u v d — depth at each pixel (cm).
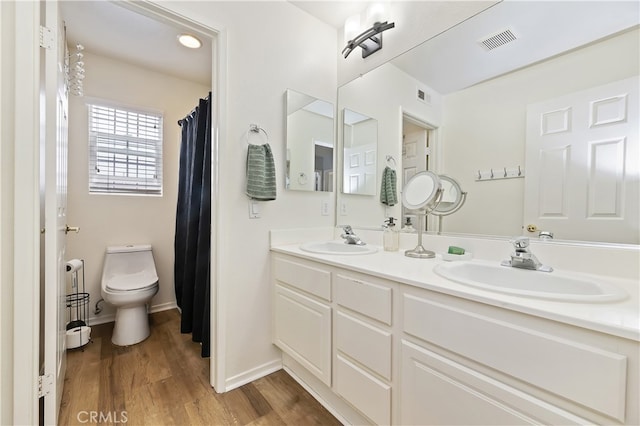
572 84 106
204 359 185
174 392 152
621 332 57
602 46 100
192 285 218
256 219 168
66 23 191
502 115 125
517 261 107
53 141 111
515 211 121
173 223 279
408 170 163
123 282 217
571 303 71
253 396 150
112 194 246
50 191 110
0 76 92
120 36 208
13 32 96
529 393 70
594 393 60
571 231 105
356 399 118
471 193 135
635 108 92
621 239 95
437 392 88
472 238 133
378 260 131
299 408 141
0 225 93
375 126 183
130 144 256
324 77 203
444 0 146
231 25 156
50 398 108
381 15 174
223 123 153
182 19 140
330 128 207
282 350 171
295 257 154
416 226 158
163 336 218
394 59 170
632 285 86
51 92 109
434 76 150
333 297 131
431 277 99
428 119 153
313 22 196
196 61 245
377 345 108
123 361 181
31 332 99
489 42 130
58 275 125
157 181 271
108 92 241
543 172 113
